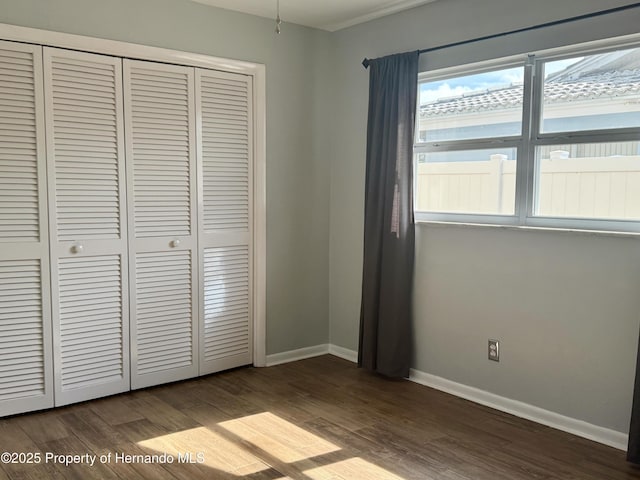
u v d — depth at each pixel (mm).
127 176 3373
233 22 3727
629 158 2760
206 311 3771
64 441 2803
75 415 3123
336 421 3092
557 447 2809
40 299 3121
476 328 3381
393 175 3645
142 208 3445
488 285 3307
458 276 3457
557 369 3023
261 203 3936
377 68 3742
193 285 3693
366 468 2572
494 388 3316
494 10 3199
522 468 2590
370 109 3811
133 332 3469
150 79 3416
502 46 3176
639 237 2684
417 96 3668
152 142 3453
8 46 2943
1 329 3023
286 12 3781
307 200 4195
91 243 3268
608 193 2842
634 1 2658
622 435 2795
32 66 3018
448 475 2518
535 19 3021
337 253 4293
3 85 2947
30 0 2984
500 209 3285
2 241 2994
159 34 3424
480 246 3332
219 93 3707
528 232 3105
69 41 3104
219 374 3861
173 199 3562
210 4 3604
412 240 3641
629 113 2756
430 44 3543
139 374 3516
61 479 2436
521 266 3148
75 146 3180
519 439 2893
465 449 2771
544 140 3061
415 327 3723
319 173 4242
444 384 3574
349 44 4074
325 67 4207
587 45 2865
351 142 4113
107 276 3348
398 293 3656
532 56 3086
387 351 3723
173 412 3189
